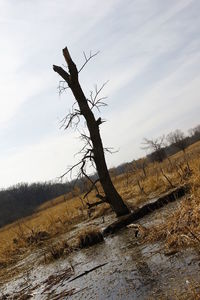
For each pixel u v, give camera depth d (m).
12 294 10.54
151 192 19.55
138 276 7.86
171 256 8.15
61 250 13.16
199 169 17.03
